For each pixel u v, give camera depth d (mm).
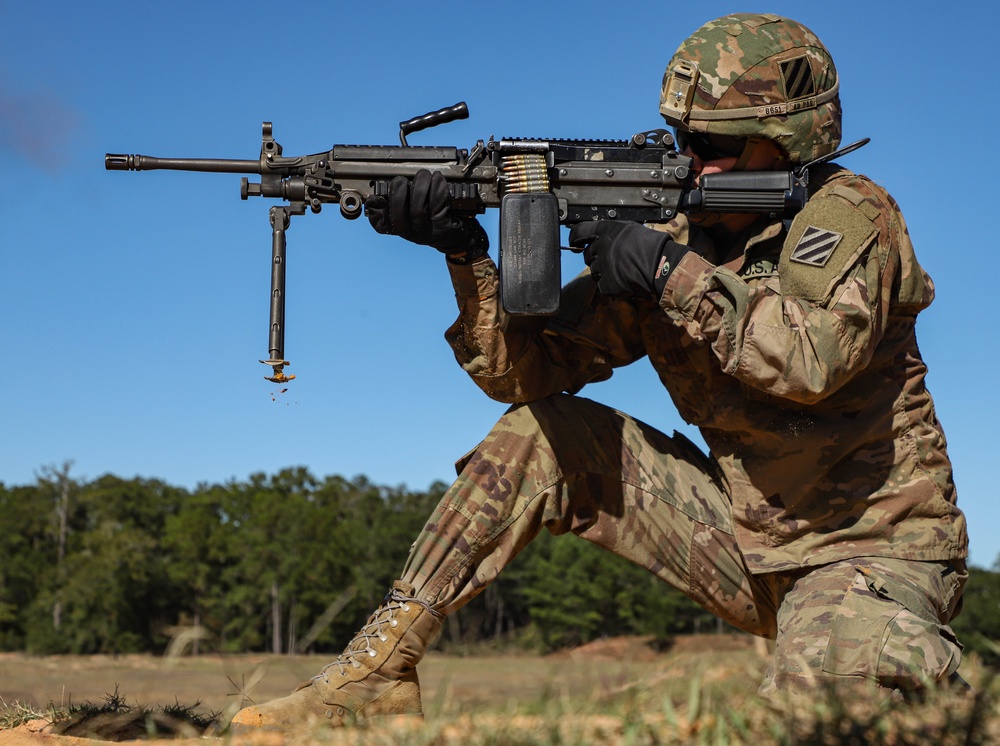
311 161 3623
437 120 3674
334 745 2250
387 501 99125
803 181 3350
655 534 3383
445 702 2275
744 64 3324
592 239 3350
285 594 85125
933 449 3178
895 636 2721
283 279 3605
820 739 1843
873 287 2980
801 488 3158
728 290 2998
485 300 3447
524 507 3273
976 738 1785
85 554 84438
